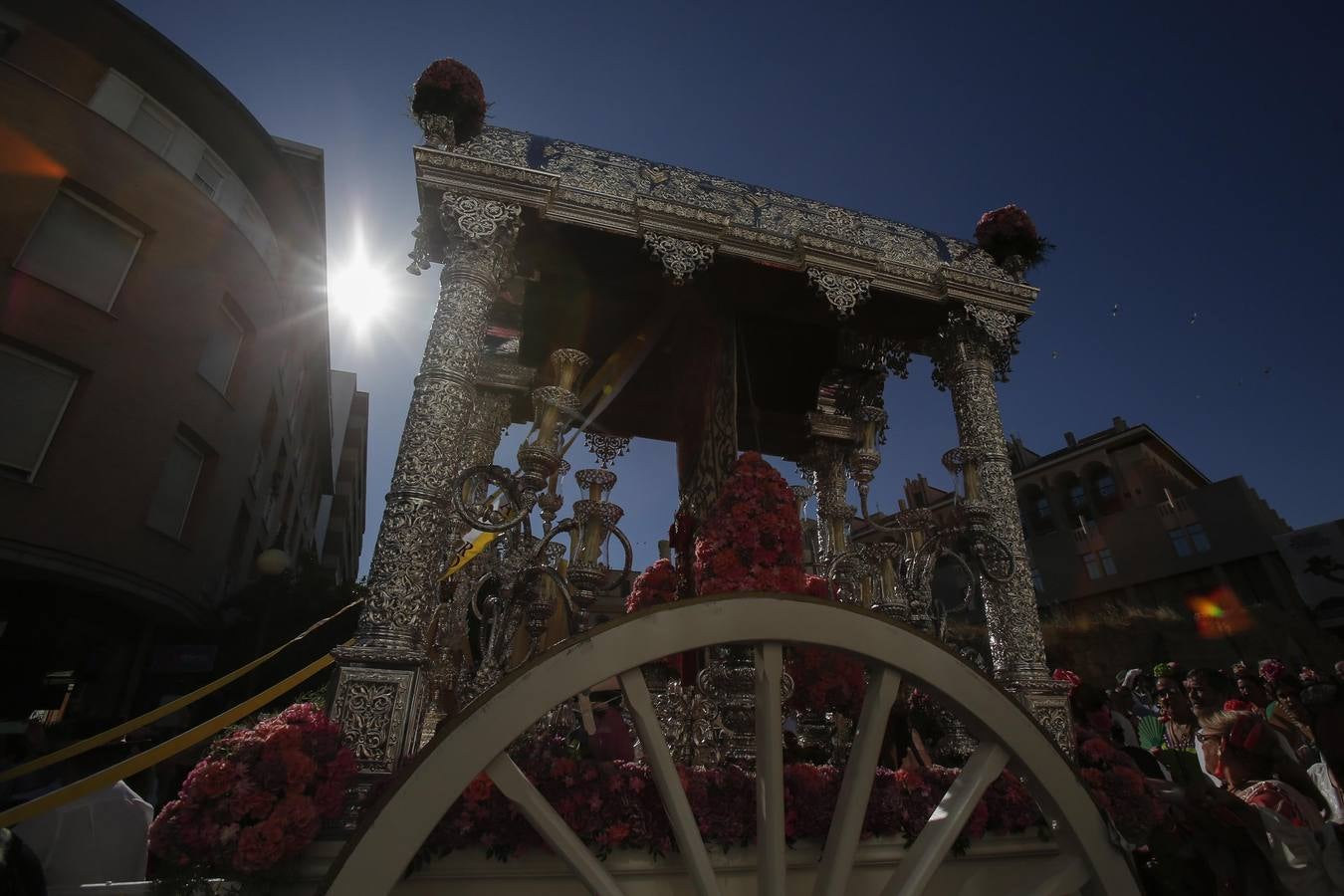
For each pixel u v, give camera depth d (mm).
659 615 2061
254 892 2051
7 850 2221
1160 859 2906
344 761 2252
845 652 2248
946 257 4641
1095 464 33594
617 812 2271
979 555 3740
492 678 2762
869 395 5633
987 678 2371
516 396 5230
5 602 9953
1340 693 2529
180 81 12422
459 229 3449
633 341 5098
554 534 3000
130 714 11734
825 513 5449
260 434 14625
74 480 9922
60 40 11133
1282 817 2492
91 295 10648
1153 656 24578
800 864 2469
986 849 2729
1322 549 23719
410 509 2865
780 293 4473
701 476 4160
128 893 2508
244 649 13195
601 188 3893
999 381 4605
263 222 14812
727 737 2859
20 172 9852
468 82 3697
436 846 2080
